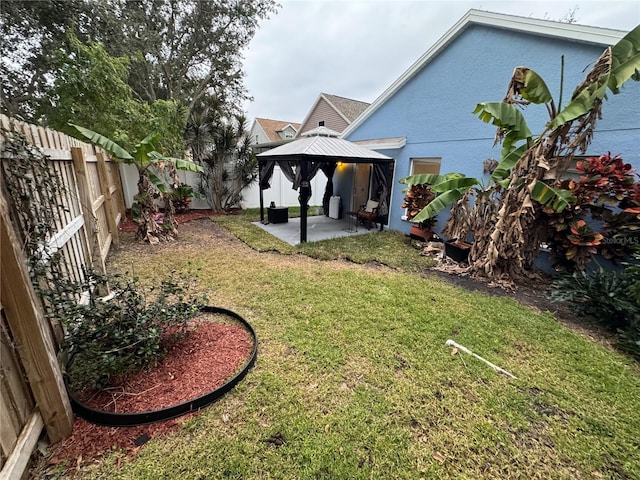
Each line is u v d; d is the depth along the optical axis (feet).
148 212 21.39
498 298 13.48
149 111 28.63
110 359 6.49
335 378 7.84
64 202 9.56
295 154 21.38
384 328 10.44
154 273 15.24
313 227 28.71
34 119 34.40
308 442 5.97
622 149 13.96
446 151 22.15
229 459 5.58
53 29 36.04
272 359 8.53
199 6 45.11
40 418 5.48
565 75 15.43
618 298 10.43
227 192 37.68
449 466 5.63
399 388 7.56
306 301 12.42
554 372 8.44
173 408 6.35
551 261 15.53
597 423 6.69
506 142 15.21
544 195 13.12
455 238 18.86
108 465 5.43
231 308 11.63
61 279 7.23
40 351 5.28
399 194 26.94
